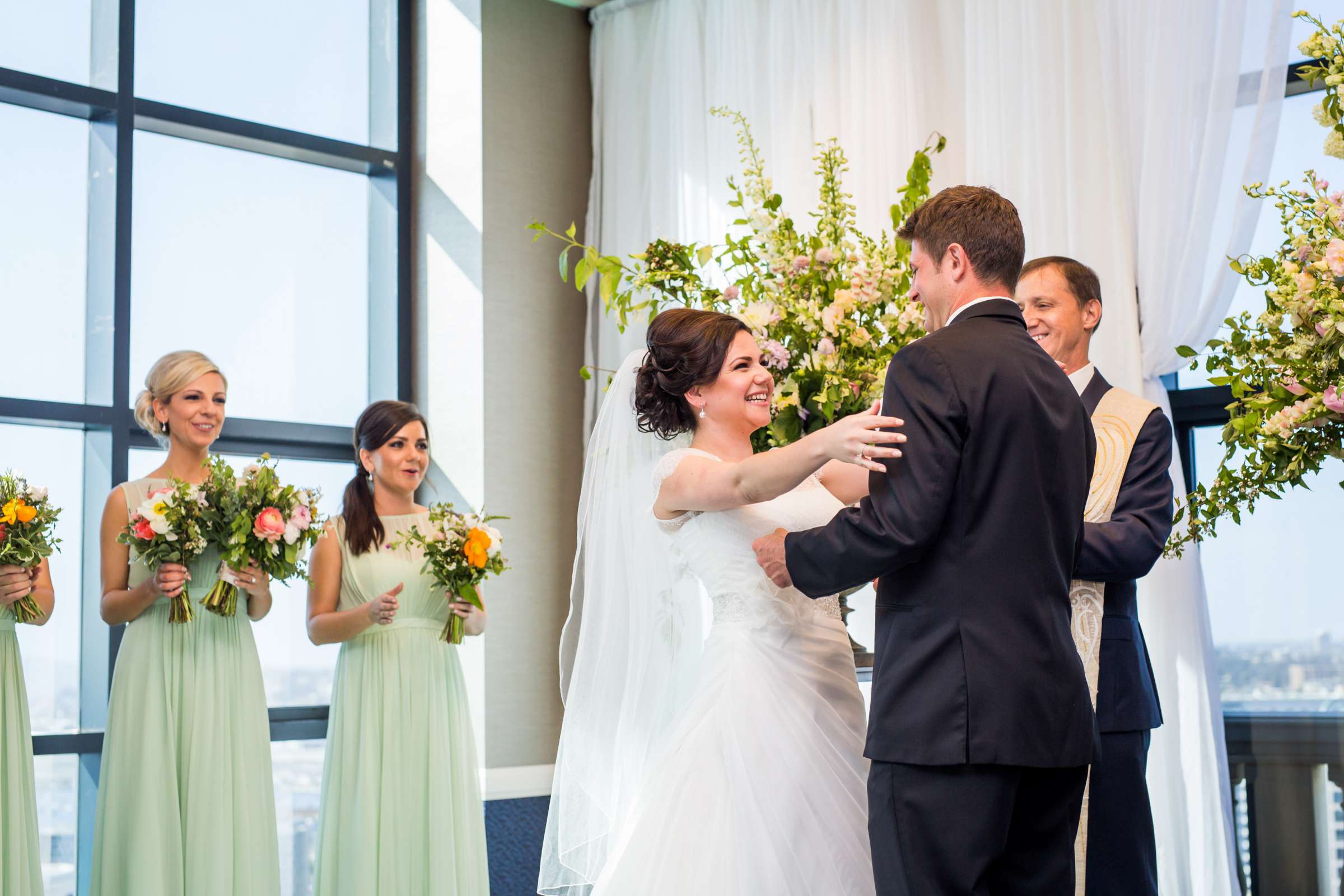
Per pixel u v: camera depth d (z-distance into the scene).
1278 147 3.80
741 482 2.26
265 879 3.64
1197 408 3.90
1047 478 2.03
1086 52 3.92
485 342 5.04
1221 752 3.55
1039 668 1.97
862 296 2.89
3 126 4.50
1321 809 3.68
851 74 4.51
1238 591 3.84
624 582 2.71
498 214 5.15
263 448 4.97
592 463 2.82
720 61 4.98
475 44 5.19
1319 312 2.49
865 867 2.27
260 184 5.09
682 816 2.30
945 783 1.97
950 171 4.34
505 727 4.91
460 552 3.92
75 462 4.54
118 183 4.62
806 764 2.30
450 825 3.88
